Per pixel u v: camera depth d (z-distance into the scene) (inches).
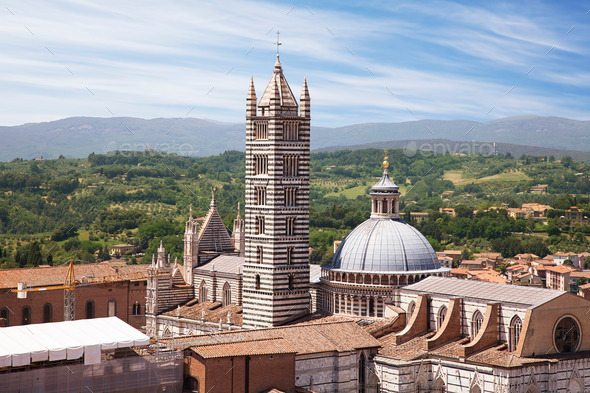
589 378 4943.4
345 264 5792.3
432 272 5728.3
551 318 4872.0
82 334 4576.8
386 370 4997.5
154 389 4557.1
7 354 4165.8
